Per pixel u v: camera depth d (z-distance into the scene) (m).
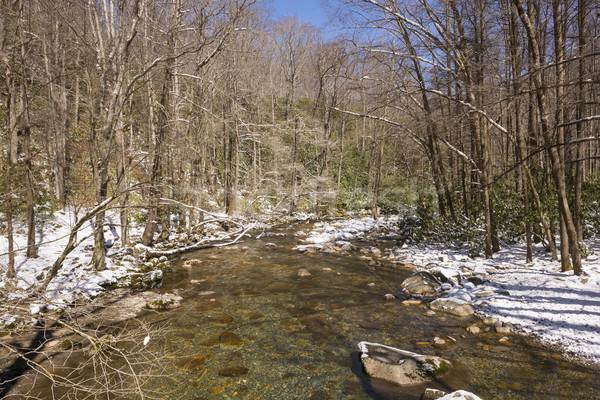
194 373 4.91
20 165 11.45
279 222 21.11
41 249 10.70
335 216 24.39
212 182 20.06
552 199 9.16
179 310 7.30
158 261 11.40
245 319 6.81
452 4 10.12
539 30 8.73
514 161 11.45
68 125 16.23
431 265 10.20
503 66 9.52
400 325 6.41
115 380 4.75
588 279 6.91
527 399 4.11
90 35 10.70
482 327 6.18
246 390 4.50
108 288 8.68
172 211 15.33
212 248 13.98
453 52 10.22
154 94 12.88
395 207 20.19
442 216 13.38
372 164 26.81
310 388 4.52
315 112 25.64
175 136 13.36
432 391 4.14
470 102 10.03
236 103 19.44
